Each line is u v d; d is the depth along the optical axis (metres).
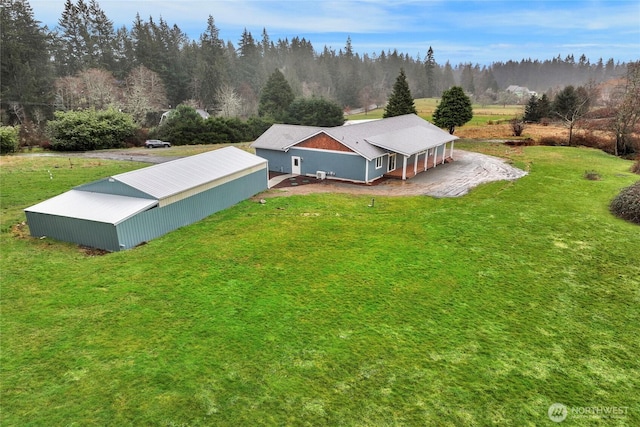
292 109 63.50
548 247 17.33
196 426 8.33
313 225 20.08
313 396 9.14
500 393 9.29
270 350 10.65
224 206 23.05
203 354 10.45
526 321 12.07
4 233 18.91
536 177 29.55
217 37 99.69
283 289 13.76
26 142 46.69
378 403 8.97
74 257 16.44
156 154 41.94
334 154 29.61
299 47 140.00
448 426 8.40
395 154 32.19
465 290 13.78
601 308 12.80
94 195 19.20
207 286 13.90
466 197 25.02
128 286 13.89
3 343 10.86
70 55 81.12
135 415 8.57
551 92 119.25
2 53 61.62
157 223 18.69
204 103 85.31
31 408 8.74
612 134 42.38
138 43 82.69
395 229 19.53
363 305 12.82
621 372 10.00
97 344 10.83
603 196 24.80
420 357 10.45
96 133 46.28
